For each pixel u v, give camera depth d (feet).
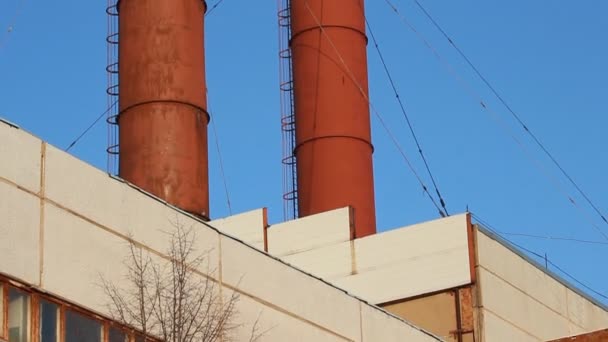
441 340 130.41
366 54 190.90
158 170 153.58
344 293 118.62
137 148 154.81
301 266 162.71
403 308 155.33
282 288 111.34
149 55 157.58
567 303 166.81
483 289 152.46
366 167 183.62
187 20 160.35
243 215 168.45
